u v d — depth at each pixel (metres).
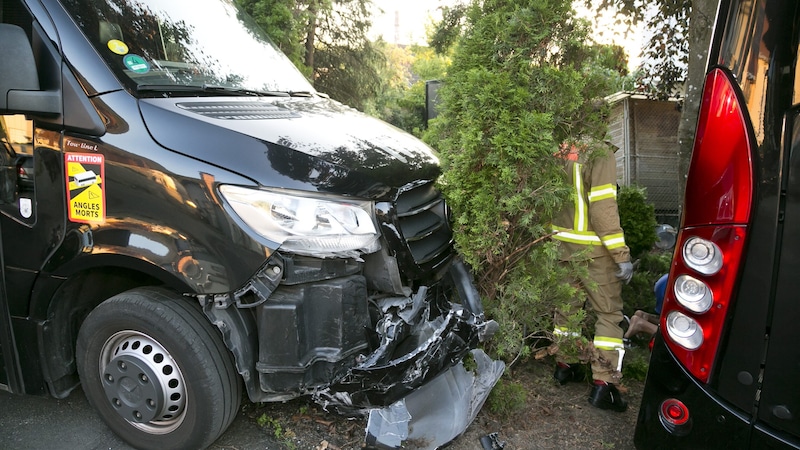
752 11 1.88
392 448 2.39
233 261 2.23
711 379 1.99
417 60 15.09
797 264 1.82
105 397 2.64
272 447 2.71
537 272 3.00
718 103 1.95
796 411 1.85
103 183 2.36
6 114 2.51
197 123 2.37
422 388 2.69
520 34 2.77
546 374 3.65
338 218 2.32
